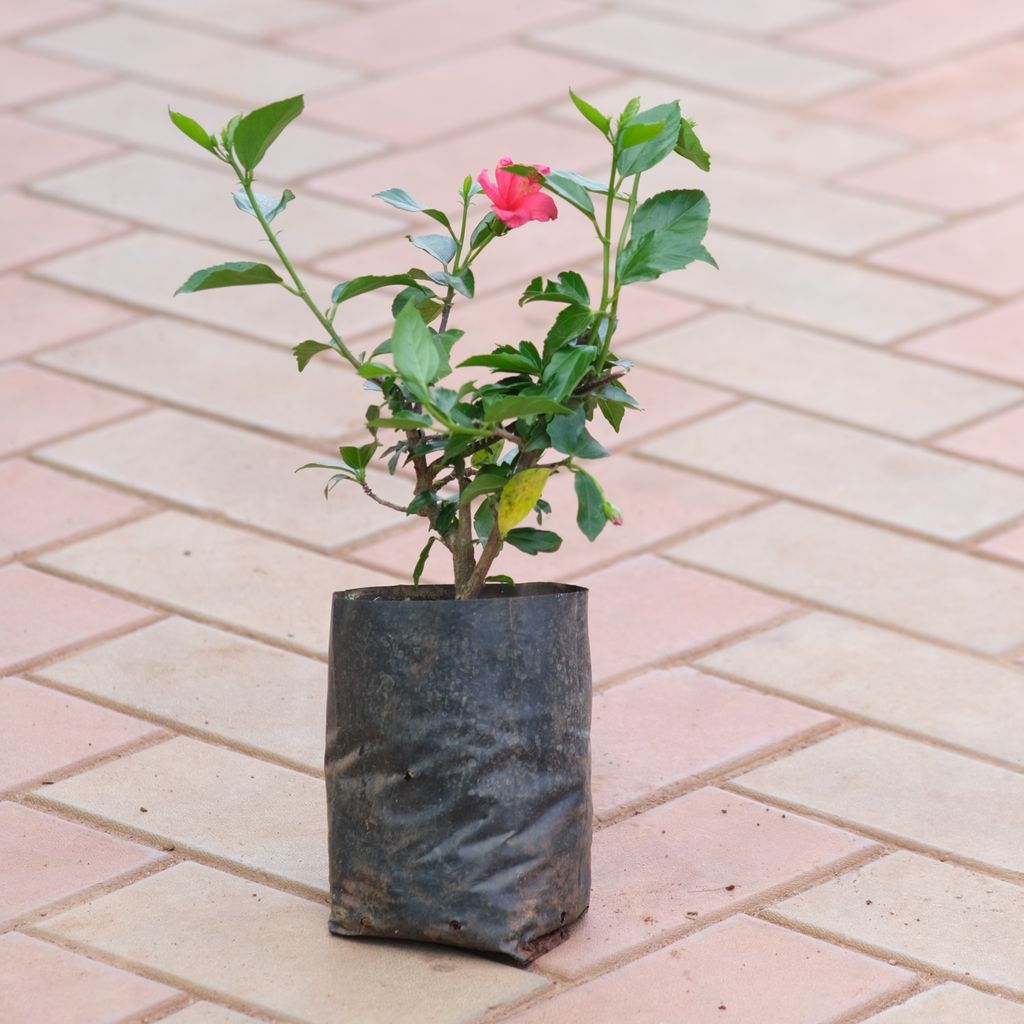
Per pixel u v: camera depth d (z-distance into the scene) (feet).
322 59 32.65
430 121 30.25
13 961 13.85
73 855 15.08
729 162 29.25
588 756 14.16
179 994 13.52
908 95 31.71
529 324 24.40
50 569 19.29
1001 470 21.50
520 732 13.60
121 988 13.57
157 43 33.22
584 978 13.78
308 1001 13.46
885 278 25.90
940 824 15.71
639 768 16.40
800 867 15.14
